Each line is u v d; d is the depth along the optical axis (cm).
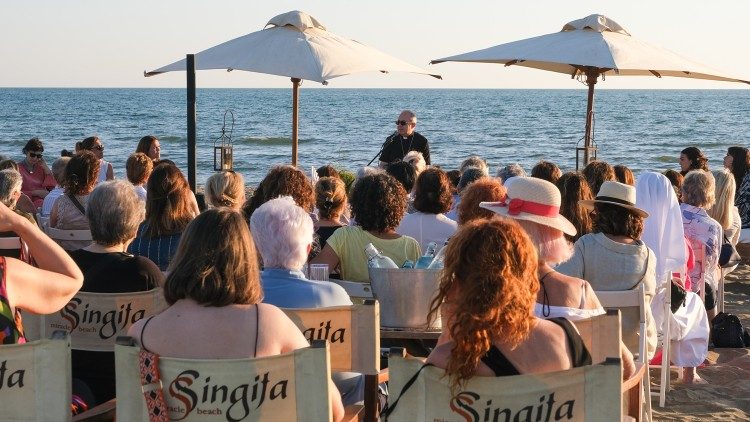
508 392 266
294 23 934
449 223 574
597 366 263
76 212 674
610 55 898
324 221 580
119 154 4550
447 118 9262
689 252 648
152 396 274
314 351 274
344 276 510
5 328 313
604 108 12350
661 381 572
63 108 11725
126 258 410
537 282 283
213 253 289
